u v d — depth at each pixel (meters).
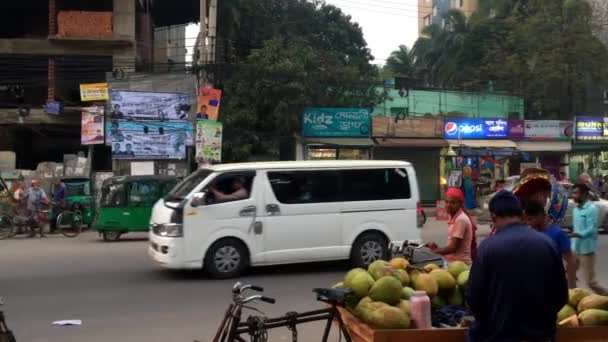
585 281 7.92
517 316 3.15
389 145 24.44
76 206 18.58
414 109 30.00
